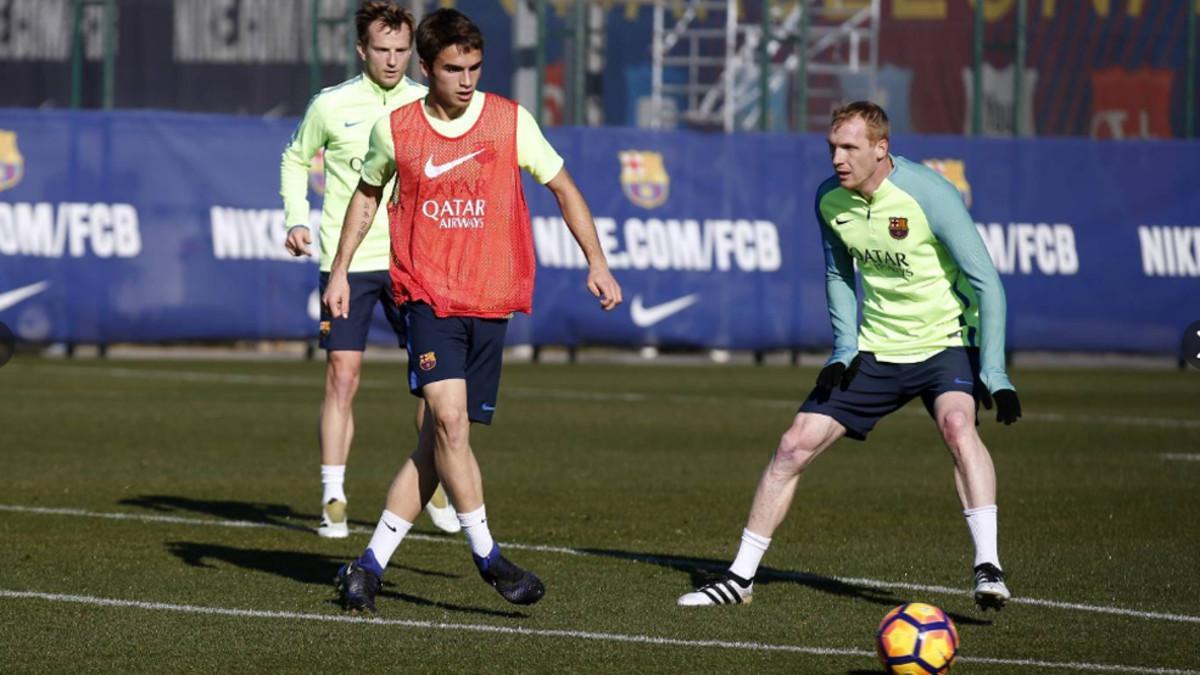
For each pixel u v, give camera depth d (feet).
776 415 110.11
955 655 38.73
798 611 46.09
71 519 62.23
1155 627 44.11
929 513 66.80
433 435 45.21
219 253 146.92
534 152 44.27
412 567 52.85
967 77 176.86
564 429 99.81
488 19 169.17
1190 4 171.83
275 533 59.98
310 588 48.88
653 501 69.67
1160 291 162.09
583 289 152.35
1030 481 77.92
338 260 45.39
